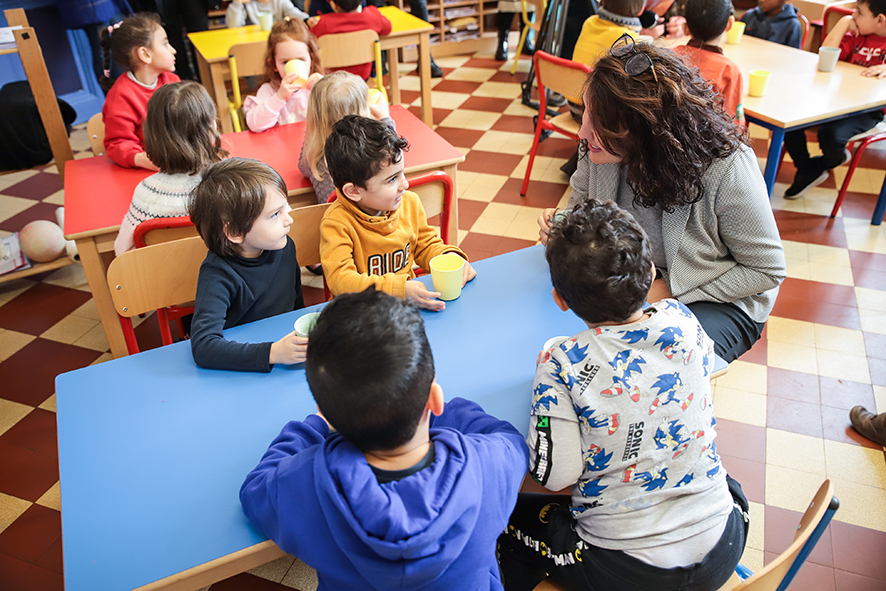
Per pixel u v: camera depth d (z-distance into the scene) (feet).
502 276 4.88
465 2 17.38
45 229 8.68
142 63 7.84
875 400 6.82
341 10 11.09
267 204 4.47
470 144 12.79
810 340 7.67
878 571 5.17
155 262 4.75
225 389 3.86
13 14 8.16
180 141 5.83
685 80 4.36
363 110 6.56
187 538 2.97
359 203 5.13
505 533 3.86
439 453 2.67
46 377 7.36
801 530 2.99
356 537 2.48
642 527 3.18
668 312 3.24
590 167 5.35
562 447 3.11
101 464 3.34
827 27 12.05
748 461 6.16
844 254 9.20
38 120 9.07
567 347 3.17
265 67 8.87
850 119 9.38
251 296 4.79
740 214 4.66
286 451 3.12
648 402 3.07
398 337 2.55
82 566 2.85
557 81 9.58
